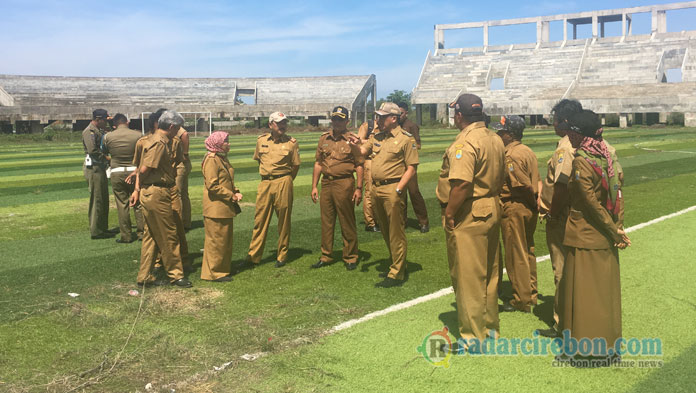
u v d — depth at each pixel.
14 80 54.81
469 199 4.33
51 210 11.20
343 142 6.65
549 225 4.76
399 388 3.79
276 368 4.10
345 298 5.66
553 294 5.73
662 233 8.06
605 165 4.00
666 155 20.03
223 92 61.09
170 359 4.28
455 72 62.81
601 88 50.75
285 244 6.91
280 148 6.75
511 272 5.25
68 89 56.16
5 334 4.79
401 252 6.04
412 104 59.34
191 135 47.88
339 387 3.82
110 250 7.79
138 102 57.47
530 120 51.97
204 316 5.20
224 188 6.23
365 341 4.55
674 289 5.71
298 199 12.01
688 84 46.75
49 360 4.29
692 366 4.06
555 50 59.91
